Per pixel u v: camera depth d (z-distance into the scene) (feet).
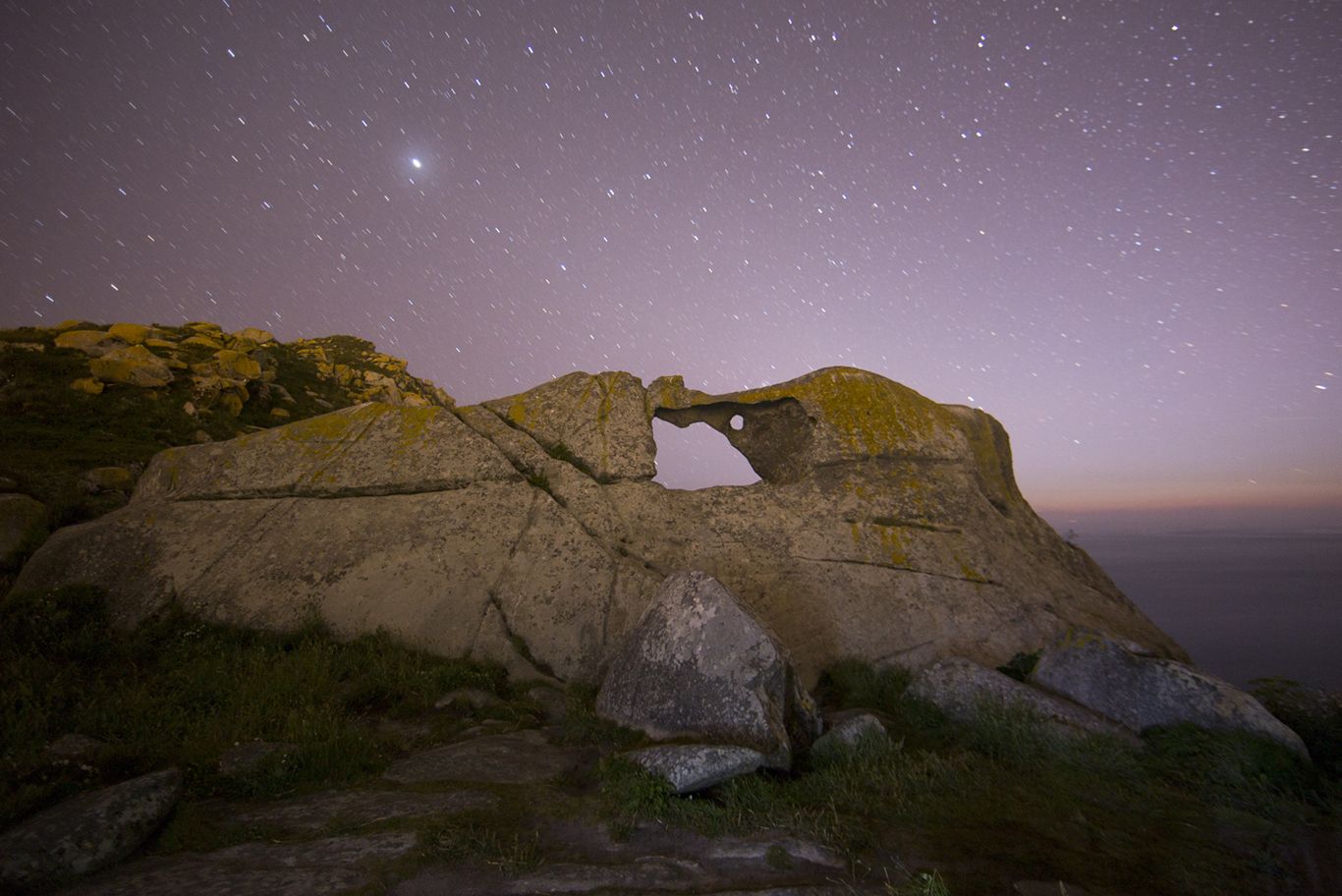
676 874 11.74
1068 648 21.54
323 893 10.62
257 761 15.51
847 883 11.57
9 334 50.39
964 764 16.70
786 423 31.30
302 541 25.61
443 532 25.82
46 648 21.29
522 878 11.43
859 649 24.97
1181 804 15.42
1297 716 20.18
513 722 19.44
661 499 28.14
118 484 32.71
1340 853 13.42
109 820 11.94
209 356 55.98
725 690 17.12
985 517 29.07
